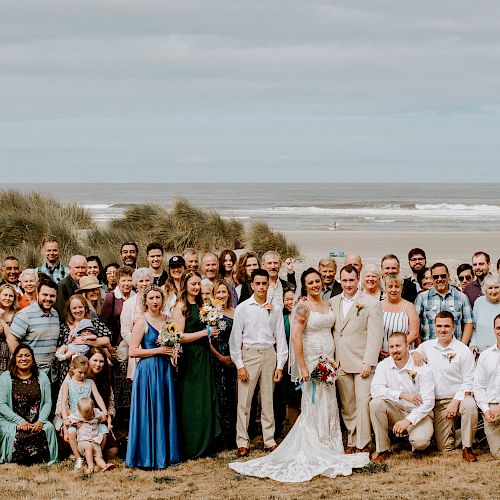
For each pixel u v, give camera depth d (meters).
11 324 9.18
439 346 8.98
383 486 7.77
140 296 9.38
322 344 8.95
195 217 26.81
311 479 8.10
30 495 7.71
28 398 8.98
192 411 9.03
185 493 7.74
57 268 11.80
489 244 32.34
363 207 73.81
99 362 9.04
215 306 8.95
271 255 10.16
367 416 8.88
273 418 9.26
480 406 8.60
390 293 9.41
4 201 25.27
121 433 9.82
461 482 7.80
